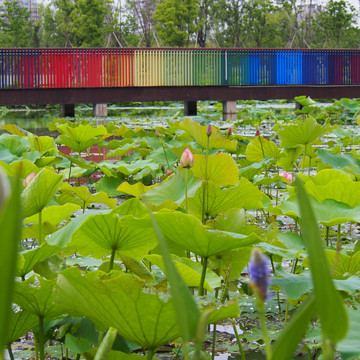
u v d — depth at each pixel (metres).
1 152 4.15
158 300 1.02
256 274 0.60
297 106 16.75
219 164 2.57
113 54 15.02
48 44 41.28
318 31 45.56
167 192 2.15
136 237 1.58
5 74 14.02
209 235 1.40
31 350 2.00
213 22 41.47
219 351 2.04
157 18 36.22
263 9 41.78
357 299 1.58
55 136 10.32
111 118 15.45
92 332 1.52
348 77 17.19
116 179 5.08
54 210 2.04
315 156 4.55
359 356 1.14
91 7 32.56
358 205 2.21
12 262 0.44
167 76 15.53
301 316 0.63
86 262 2.51
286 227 3.92
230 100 15.75
